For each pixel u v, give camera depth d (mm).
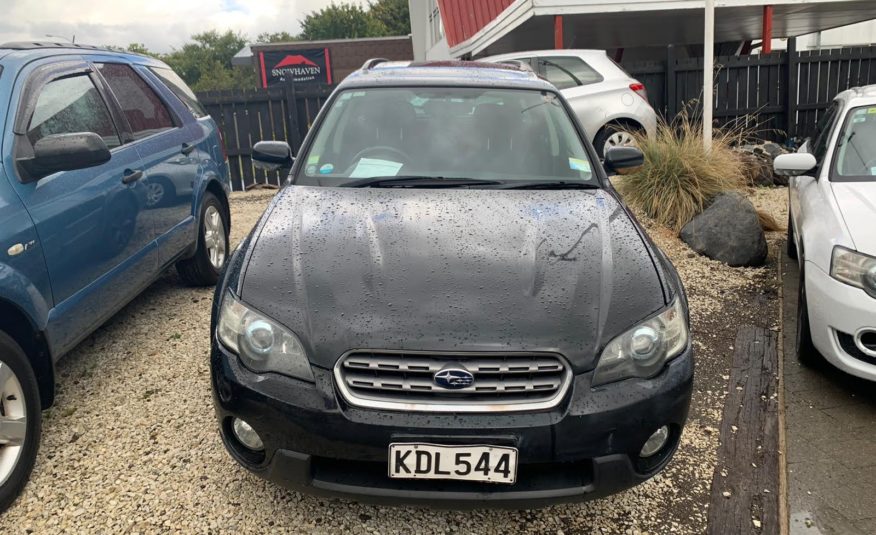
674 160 6430
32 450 2693
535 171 3332
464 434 2117
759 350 4059
